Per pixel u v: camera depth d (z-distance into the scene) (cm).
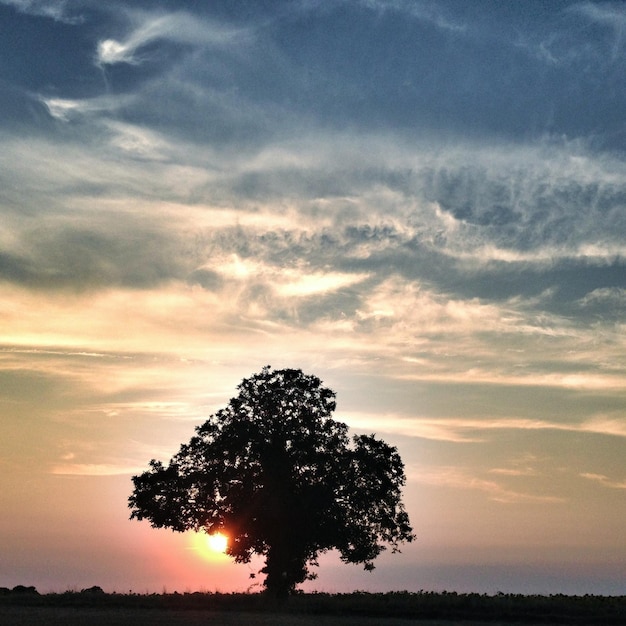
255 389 5369
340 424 5384
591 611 4181
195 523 5238
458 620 4016
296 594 5247
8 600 4791
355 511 5281
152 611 4269
